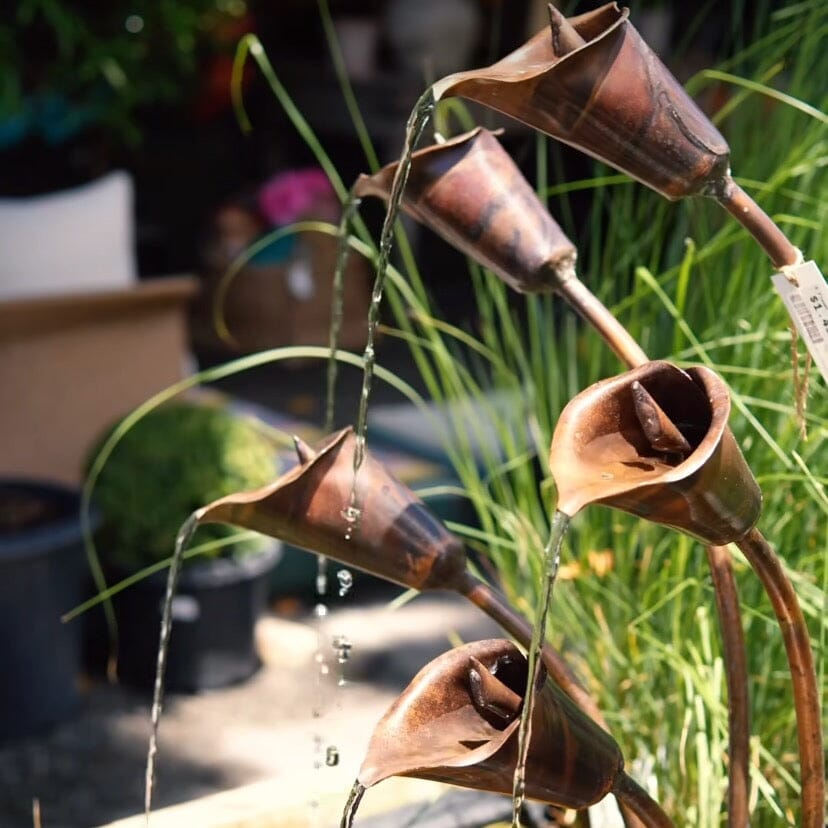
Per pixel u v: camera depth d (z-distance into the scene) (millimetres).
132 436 2639
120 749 2404
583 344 1351
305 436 3205
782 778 1081
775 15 1204
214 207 5441
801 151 1098
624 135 780
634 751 1145
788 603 812
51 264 2986
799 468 1051
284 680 2650
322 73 5113
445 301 4273
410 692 772
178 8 3672
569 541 1278
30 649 2416
